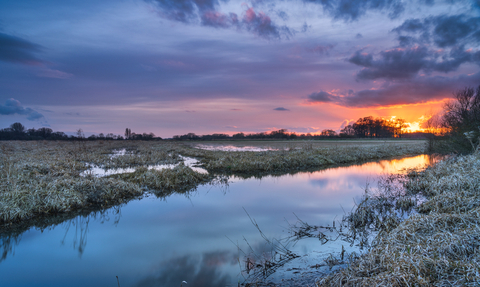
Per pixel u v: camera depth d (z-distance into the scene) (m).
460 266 3.61
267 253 5.91
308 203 9.95
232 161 19.38
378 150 29.59
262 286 4.51
